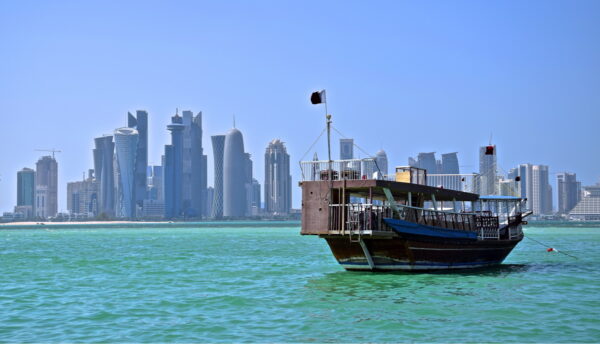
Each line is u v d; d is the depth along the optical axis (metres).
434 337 22.67
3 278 42.12
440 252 40.59
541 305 28.98
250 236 139.75
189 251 74.19
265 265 51.62
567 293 32.75
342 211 37.69
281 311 28.06
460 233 41.75
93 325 25.38
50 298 32.41
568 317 26.12
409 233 37.62
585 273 43.03
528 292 33.09
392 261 39.53
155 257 62.84
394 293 32.81
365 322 25.33
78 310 28.72
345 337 22.83
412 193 41.12
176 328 24.67
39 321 26.23
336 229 37.81
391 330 23.86
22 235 163.88
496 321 25.34
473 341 22.09
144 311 28.38
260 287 36.28
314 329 24.19
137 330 24.36
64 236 151.00
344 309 28.28
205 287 36.59
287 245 90.00
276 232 181.62
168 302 30.86
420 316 26.44
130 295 33.31
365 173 39.78
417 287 34.91
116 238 131.12
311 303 30.06
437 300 30.48
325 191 38.38
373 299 30.94
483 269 45.47
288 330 24.11
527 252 68.44
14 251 76.56
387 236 37.19
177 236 144.38
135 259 59.88
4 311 28.53
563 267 47.91
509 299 30.73
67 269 48.84
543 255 63.12
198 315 27.31
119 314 27.66
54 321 26.22
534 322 25.12
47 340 22.83
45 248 84.75
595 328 24.03
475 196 47.81
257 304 30.02
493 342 21.92
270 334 23.47
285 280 39.72
